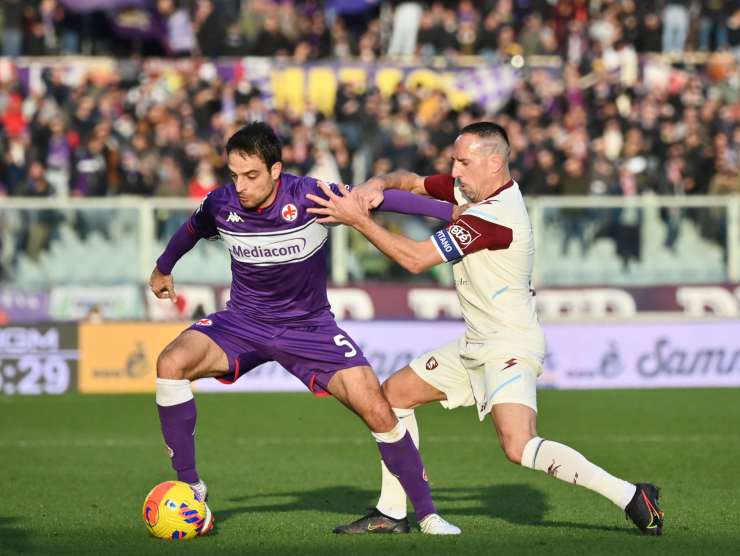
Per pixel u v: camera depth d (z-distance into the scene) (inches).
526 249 741.3
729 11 2456.9
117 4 2267.5
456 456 1195.9
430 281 1870.1
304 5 2480.3
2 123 2135.8
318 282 768.3
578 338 1809.8
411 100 2074.3
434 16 2372.0
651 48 2404.0
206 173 1943.9
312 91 2234.3
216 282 1841.8
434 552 685.3
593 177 1985.7
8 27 2289.6
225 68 2228.1
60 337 1750.7
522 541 724.0
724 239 1900.8
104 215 1836.9
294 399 1711.4
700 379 1830.7
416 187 802.2
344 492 973.2
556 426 1423.5
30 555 685.3
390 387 796.0
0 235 1817.2
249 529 781.9
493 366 740.7
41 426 1430.9
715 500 916.0
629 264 1891.0
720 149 2091.5
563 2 2399.1
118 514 856.9
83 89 2111.2
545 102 2202.3
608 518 836.0
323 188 733.9
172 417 756.0
